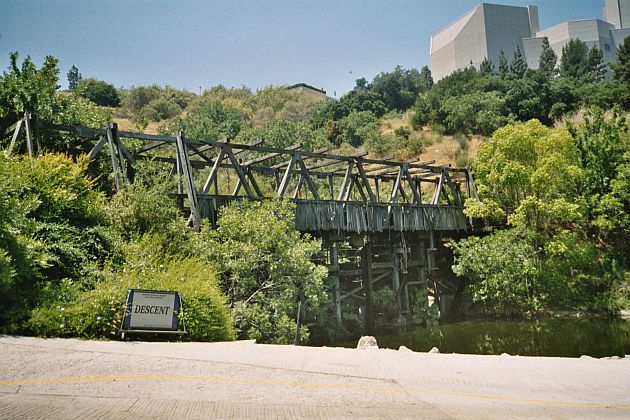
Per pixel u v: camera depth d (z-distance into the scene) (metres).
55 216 11.34
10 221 9.67
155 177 14.43
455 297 24.59
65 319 8.47
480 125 54.19
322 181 34.06
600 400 6.29
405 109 77.31
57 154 14.01
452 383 6.87
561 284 23.42
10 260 8.84
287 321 13.02
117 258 11.30
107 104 83.81
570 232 24.64
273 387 6.09
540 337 18.02
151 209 13.17
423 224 23.77
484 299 23.14
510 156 25.42
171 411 5.11
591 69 84.19
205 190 15.67
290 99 99.62
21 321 8.30
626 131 26.95
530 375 7.77
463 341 18.03
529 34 130.62
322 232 20.31
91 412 4.99
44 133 16.31
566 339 17.33
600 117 27.38
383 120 68.06
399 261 22.80
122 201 13.15
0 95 16.67
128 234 12.55
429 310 22.73
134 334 8.91
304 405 5.45
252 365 7.16
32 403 5.18
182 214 15.16
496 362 8.93
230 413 5.10
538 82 58.84
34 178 11.58
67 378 6.09
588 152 26.25
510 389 6.71
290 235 15.30
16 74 17.58
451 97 60.53
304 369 7.10
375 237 23.25
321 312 18.89
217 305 10.30
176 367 6.82
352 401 5.68
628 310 22.19
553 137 24.98
